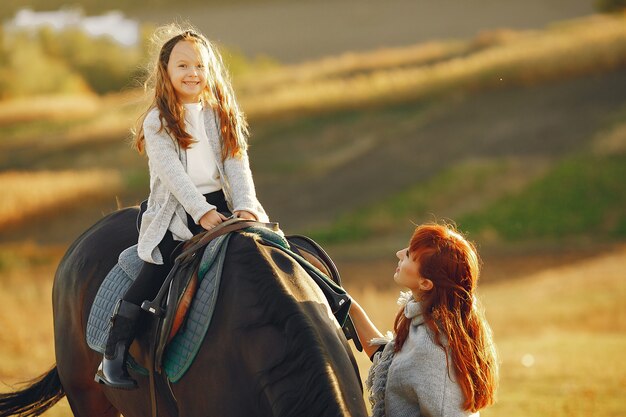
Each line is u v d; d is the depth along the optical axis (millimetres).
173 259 3408
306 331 2891
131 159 33594
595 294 15781
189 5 93062
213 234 3270
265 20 85688
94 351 3902
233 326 3059
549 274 18906
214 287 3170
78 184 29156
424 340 2891
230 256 3223
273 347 2934
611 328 13039
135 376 3518
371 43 73375
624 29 37375
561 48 35188
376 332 3459
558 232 22969
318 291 3258
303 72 49281
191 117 3441
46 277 17609
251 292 3074
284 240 3396
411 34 73438
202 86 3428
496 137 29703
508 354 10352
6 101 58594
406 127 32594
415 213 25391
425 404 2865
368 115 34531
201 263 3248
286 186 29375
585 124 29062
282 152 32531
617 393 7965
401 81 36969
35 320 11805
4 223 26781
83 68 71625
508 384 8531
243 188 3439
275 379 2867
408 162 29344
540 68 33625
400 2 83000
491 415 7152
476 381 2877
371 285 18922
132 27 87938
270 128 34562
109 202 28672
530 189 25266
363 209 26203
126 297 3387
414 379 2891
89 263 4012
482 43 48000
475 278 2955
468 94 34125
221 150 3463
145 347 3398
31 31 74500
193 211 3273
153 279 3396
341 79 45562
